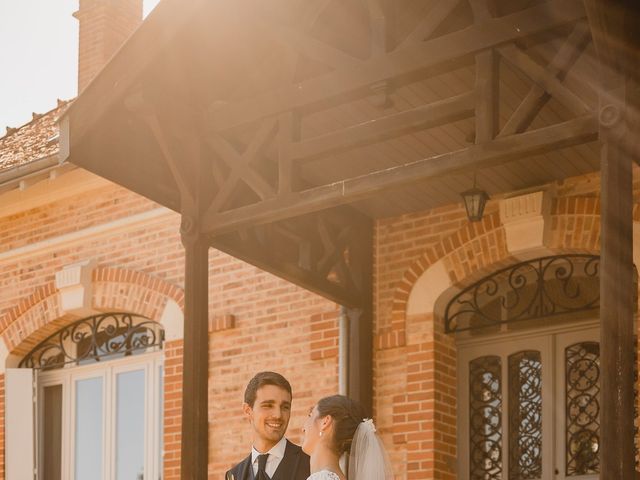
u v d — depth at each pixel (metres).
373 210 9.27
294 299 9.73
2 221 11.76
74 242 11.19
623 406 5.41
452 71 7.18
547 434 8.76
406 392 9.03
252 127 7.34
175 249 10.50
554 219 8.53
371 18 6.65
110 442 10.89
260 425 5.82
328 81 6.80
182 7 6.92
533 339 8.95
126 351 10.95
